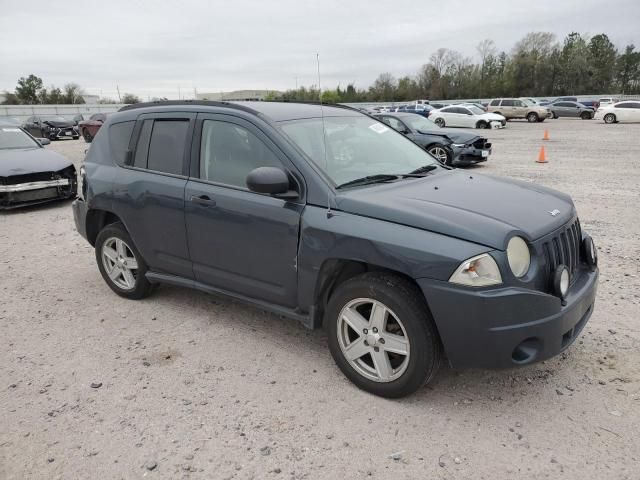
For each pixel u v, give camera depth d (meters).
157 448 2.87
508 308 2.76
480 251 2.79
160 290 5.20
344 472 2.66
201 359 3.82
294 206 3.44
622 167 13.27
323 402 3.25
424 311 2.99
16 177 9.07
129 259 4.84
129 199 4.48
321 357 3.81
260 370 3.65
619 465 2.65
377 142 4.24
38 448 2.90
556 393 3.27
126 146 4.67
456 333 2.87
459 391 3.33
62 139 32.12
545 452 2.76
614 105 34.28
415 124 14.20
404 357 3.22
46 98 77.25
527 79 79.94
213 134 4.00
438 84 82.62
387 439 2.89
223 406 3.24
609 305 4.53
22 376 3.66
